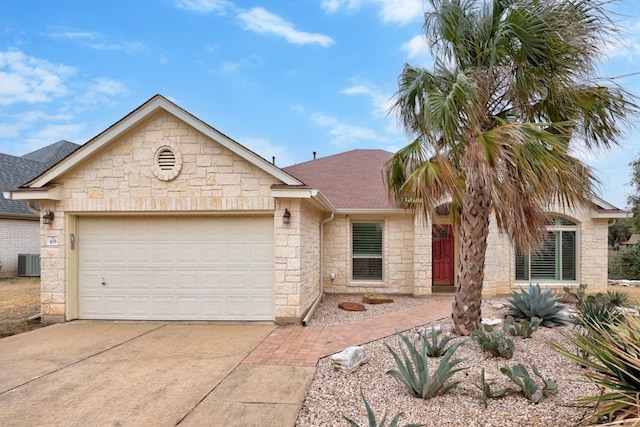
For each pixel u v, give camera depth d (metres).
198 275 9.34
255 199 9.02
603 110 6.64
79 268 9.52
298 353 6.70
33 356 6.64
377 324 8.80
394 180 8.04
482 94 6.26
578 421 3.98
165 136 9.15
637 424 3.17
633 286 16.17
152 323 9.14
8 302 12.16
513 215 5.95
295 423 4.22
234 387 5.21
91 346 7.23
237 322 9.16
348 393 4.96
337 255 13.80
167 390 5.14
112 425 4.21
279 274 8.98
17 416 4.43
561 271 13.59
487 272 12.96
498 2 6.69
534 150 5.64
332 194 14.67
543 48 6.18
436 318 9.30
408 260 13.62
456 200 7.57
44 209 9.31
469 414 4.27
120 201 9.20
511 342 5.98
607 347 3.78
